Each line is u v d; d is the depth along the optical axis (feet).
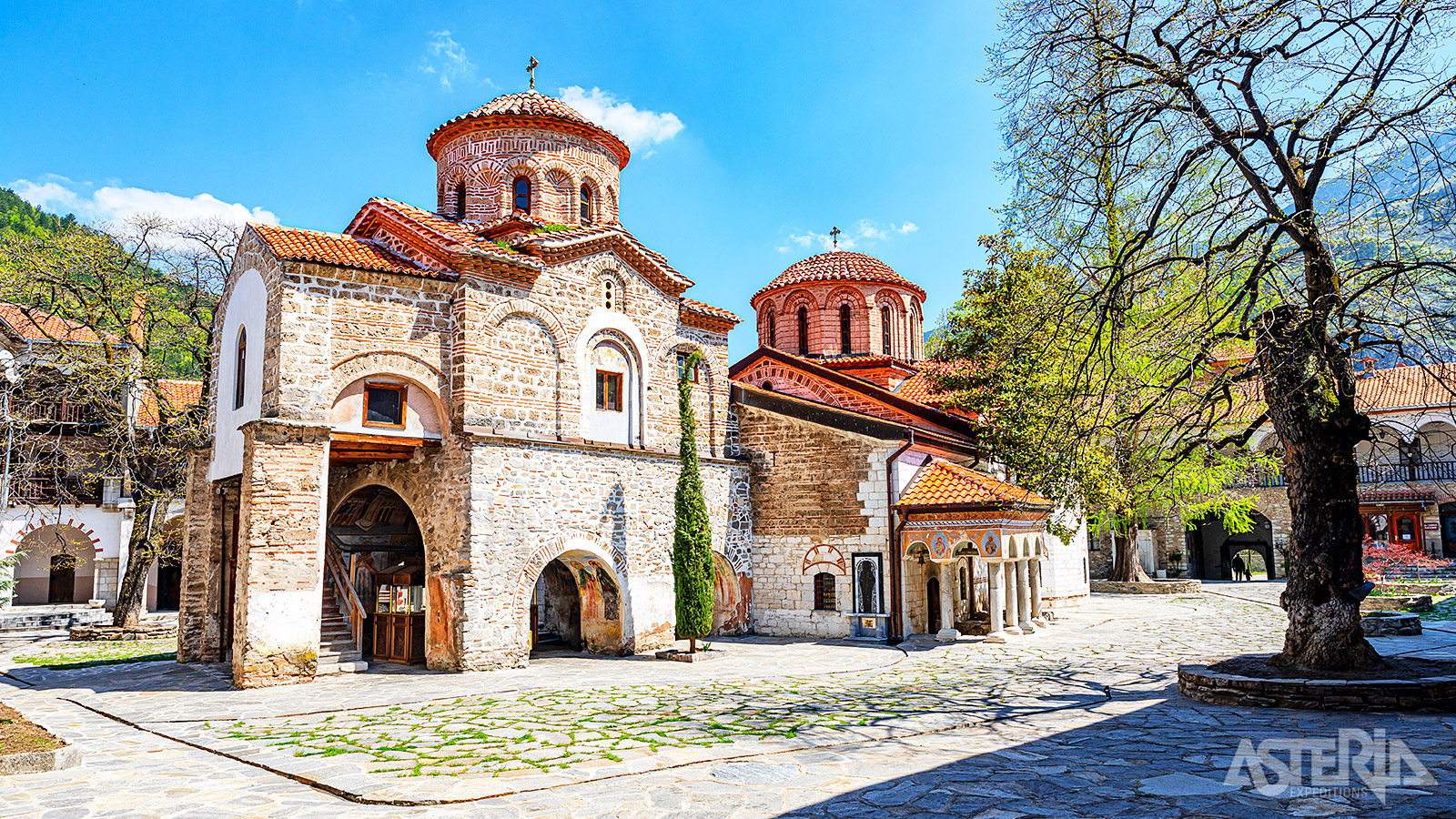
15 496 99.60
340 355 54.54
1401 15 34.99
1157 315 41.91
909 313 109.70
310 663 51.55
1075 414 46.98
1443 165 33.40
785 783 26.48
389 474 61.67
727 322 77.46
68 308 90.48
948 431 84.28
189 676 55.26
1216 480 104.78
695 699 43.47
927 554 73.51
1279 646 60.29
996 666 54.13
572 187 77.82
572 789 26.09
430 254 59.88
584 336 64.64
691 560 61.36
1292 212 39.86
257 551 50.34
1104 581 119.96
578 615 71.15
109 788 27.25
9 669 63.05
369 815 23.82
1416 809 21.98
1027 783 25.80
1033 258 75.72
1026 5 40.16
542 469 59.88
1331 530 38.88
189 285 94.58
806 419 75.05
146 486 89.30
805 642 69.82
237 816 23.90
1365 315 36.32
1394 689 34.35
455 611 55.26
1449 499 142.72
